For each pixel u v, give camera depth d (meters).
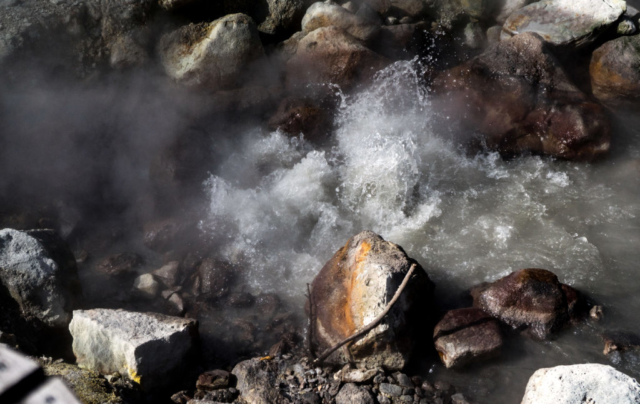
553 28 7.47
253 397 3.95
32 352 4.22
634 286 5.07
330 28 7.11
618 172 6.58
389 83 7.03
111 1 6.80
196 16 7.31
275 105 6.92
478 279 5.22
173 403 3.95
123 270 5.30
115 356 3.97
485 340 4.27
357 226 5.90
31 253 4.41
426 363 4.34
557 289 4.65
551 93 6.87
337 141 6.73
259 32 7.63
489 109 6.89
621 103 7.37
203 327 4.75
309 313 4.67
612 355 4.37
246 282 5.28
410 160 6.36
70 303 4.47
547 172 6.59
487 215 5.98
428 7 8.27
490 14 8.27
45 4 6.64
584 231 5.73
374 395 4.00
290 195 6.14
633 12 7.62
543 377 3.66
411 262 4.52
